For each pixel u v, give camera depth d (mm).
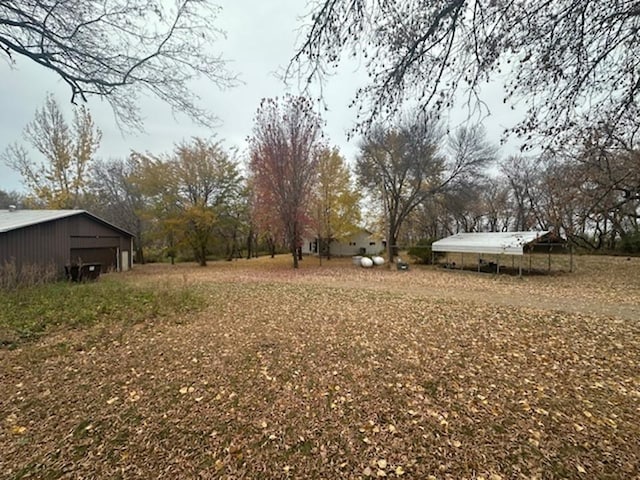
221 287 11430
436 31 2949
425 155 19344
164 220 21391
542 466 2148
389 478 2072
